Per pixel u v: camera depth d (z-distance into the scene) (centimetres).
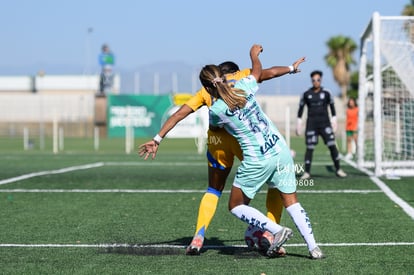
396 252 1297
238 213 1256
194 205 2019
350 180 2695
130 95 7962
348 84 10962
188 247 1291
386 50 3003
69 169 3344
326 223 1650
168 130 1255
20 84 12338
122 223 1695
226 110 1212
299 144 6525
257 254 1303
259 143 1218
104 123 8250
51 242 1436
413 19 2812
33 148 6128
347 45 10888
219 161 1305
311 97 2756
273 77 1302
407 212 1816
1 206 2011
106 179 2811
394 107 3178
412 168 3127
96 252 1323
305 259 1245
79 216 1814
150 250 1343
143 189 2441
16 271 1154
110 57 10594
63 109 9350
